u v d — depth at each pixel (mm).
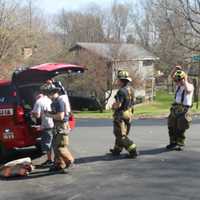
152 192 8891
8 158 12734
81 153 12898
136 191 8992
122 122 11984
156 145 13891
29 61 45719
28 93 12586
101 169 10898
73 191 9164
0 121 11930
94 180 9922
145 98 66250
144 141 14773
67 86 52719
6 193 9219
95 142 14984
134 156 11977
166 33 35125
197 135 15867
